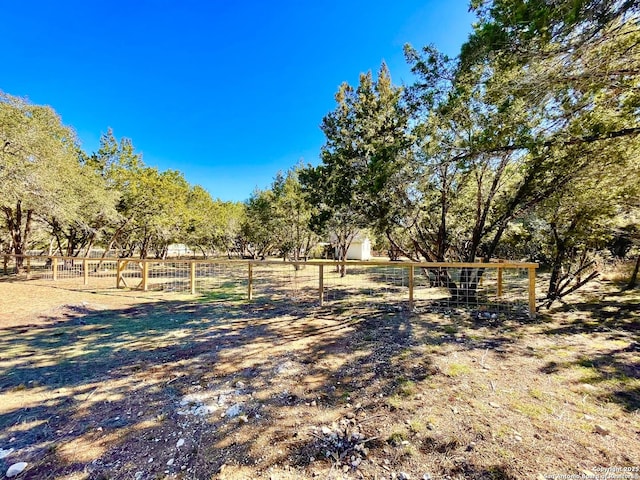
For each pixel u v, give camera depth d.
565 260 5.94
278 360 3.49
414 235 9.05
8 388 2.85
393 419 2.25
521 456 1.80
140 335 4.52
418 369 3.12
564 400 2.44
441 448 1.90
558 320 4.84
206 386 2.87
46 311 6.07
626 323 4.59
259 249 25.33
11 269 15.22
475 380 2.84
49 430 2.19
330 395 2.66
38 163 8.98
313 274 13.88
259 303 6.85
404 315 5.46
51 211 10.18
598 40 2.82
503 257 9.82
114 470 1.78
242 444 2.01
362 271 14.86
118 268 9.24
